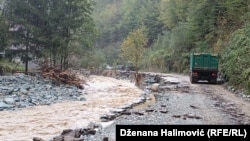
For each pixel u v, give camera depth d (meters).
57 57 46.66
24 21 40.25
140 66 82.38
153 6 112.19
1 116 18.59
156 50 84.44
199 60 36.22
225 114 17.66
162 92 29.48
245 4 50.00
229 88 30.42
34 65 51.75
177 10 79.25
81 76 55.56
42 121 17.48
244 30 39.12
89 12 47.47
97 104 23.81
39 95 26.62
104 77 65.44
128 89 36.34
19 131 15.18
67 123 17.11
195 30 59.28
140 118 17.02
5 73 37.59
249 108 19.77
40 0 42.34
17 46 41.41
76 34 46.84
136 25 115.62
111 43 125.81
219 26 54.25
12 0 40.72
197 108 19.73
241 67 30.20
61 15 43.44
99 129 14.70
